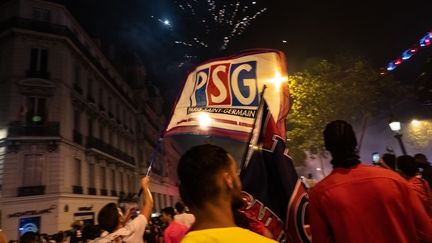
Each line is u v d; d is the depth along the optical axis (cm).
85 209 2367
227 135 251
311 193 222
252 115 248
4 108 2108
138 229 302
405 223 199
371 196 202
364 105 1642
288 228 201
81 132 2509
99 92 3022
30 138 2081
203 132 260
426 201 360
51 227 2011
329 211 207
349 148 222
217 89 269
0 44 2242
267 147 215
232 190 131
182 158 137
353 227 198
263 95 229
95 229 507
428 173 497
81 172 2439
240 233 118
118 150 3219
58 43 2306
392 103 1778
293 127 1803
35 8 2345
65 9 2452
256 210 201
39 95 2181
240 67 266
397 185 206
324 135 234
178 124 279
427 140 2050
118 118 3531
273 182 210
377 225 197
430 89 1862
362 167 217
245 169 210
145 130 4466
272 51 259
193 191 128
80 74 2586
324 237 209
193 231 123
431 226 202
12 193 1989
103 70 3020
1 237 424
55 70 2256
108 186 2902
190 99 282
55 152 2139
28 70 2175
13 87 2125
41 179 2080
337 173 220
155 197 4362
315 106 1680
